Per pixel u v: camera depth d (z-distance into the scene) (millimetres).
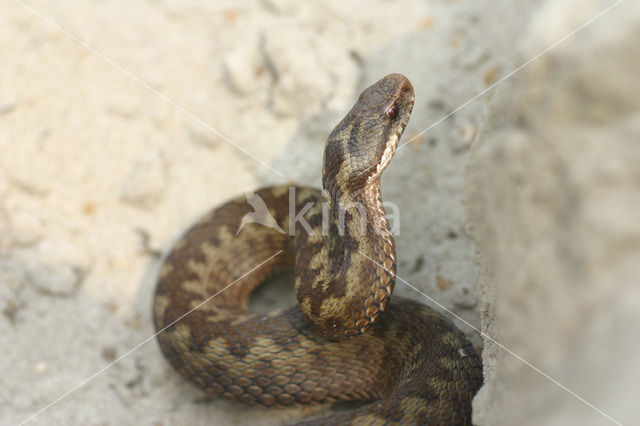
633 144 2143
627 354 1909
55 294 4855
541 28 2516
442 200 4730
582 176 2234
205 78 5703
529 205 2455
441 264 4516
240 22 5906
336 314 3818
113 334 4742
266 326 4234
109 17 5949
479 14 5301
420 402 3414
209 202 5336
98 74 5703
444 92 5090
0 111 5391
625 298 1980
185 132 5543
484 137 2973
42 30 5793
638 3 2277
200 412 4297
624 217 2076
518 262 2502
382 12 5551
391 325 4043
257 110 5516
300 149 5328
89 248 5109
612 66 2225
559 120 2359
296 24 5695
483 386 2969
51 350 4609
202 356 4164
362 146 4164
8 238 5035
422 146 4969
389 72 5289
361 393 4062
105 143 5469
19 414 4254
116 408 4324
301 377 4051
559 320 2195
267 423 4180
